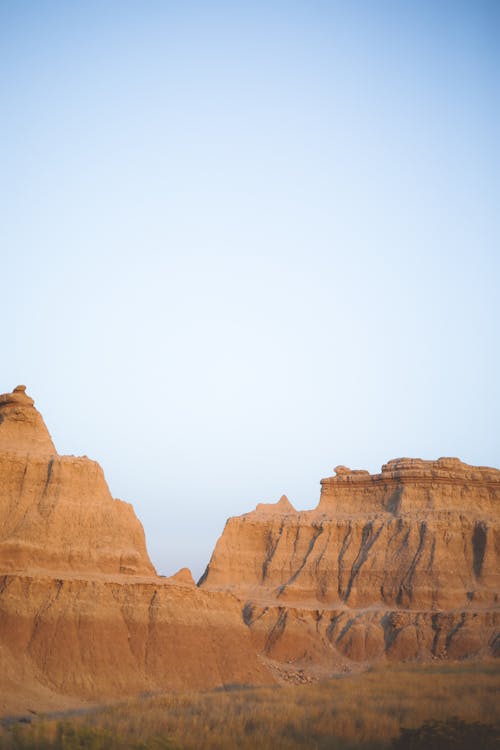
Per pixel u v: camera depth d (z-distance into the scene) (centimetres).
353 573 16500
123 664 10569
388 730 8712
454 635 14938
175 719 8581
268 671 12175
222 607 12138
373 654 14875
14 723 8350
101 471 12306
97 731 7638
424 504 17200
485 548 16350
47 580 10750
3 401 12556
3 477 11662
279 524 17675
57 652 10212
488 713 9550
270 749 7906
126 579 11500
